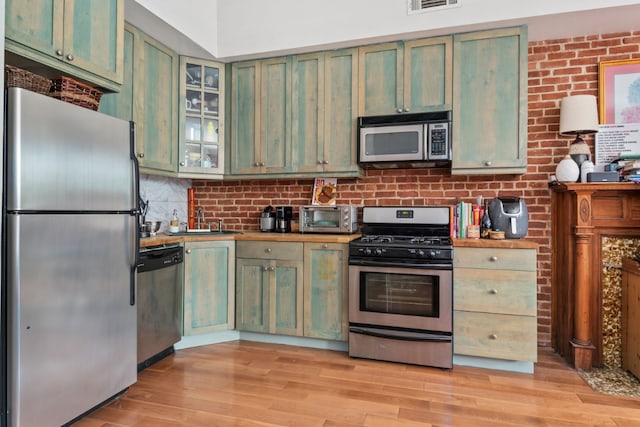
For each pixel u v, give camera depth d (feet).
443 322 8.09
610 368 8.27
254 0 10.09
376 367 8.21
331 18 9.45
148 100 9.11
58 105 5.40
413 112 9.18
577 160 8.57
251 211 11.66
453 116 8.91
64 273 5.53
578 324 8.25
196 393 7.00
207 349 9.27
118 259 6.55
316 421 6.08
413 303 8.30
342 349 9.23
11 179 4.86
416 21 8.81
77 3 6.43
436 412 6.36
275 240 9.43
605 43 9.04
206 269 9.46
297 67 10.11
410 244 8.36
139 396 6.88
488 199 9.73
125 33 8.39
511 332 7.89
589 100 8.39
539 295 9.46
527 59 8.62
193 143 10.37
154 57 9.28
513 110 8.57
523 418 6.17
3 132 4.89
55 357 5.41
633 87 8.84
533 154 9.50
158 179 10.82
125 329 6.75
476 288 8.09
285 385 7.34
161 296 8.39
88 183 5.90
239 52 10.17
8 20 5.34
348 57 9.70
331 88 9.83
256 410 6.41
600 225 8.43
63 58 6.16
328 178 10.99
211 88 10.63
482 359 8.25
